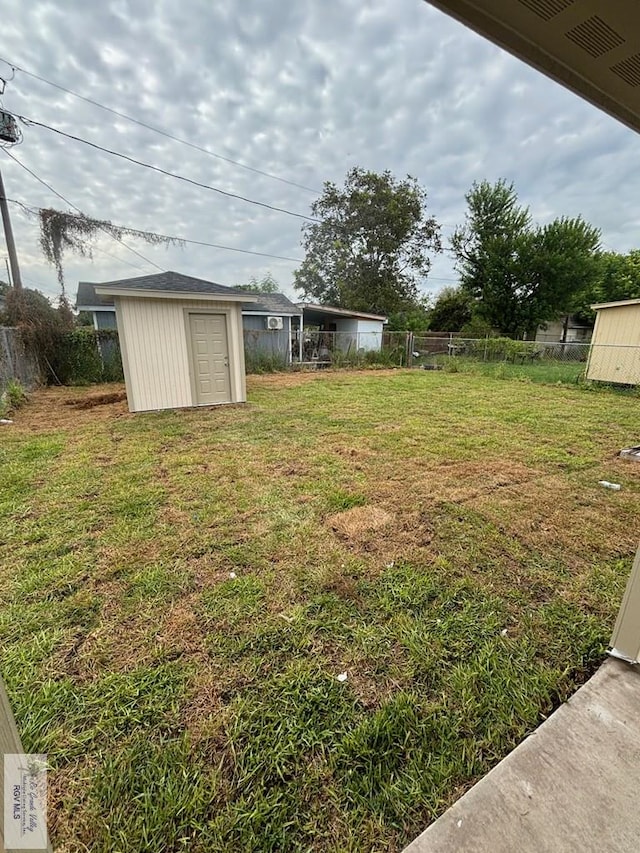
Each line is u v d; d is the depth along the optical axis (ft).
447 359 47.88
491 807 3.58
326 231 72.02
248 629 5.96
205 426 18.63
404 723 4.48
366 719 4.52
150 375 22.08
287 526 9.14
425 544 8.43
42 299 31.40
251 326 48.62
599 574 7.45
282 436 16.90
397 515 9.73
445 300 77.46
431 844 3.32
